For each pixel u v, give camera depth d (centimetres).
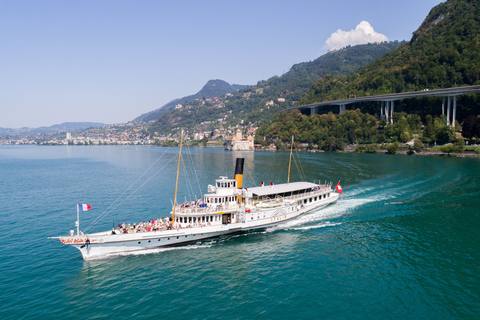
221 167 14788
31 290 3338
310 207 6034
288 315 2902
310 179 10100
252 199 5331
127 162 18938
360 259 4012
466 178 9319
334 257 4088
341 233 4941
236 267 3850
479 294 3181
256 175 11412
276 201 5509
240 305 3064
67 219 6016
